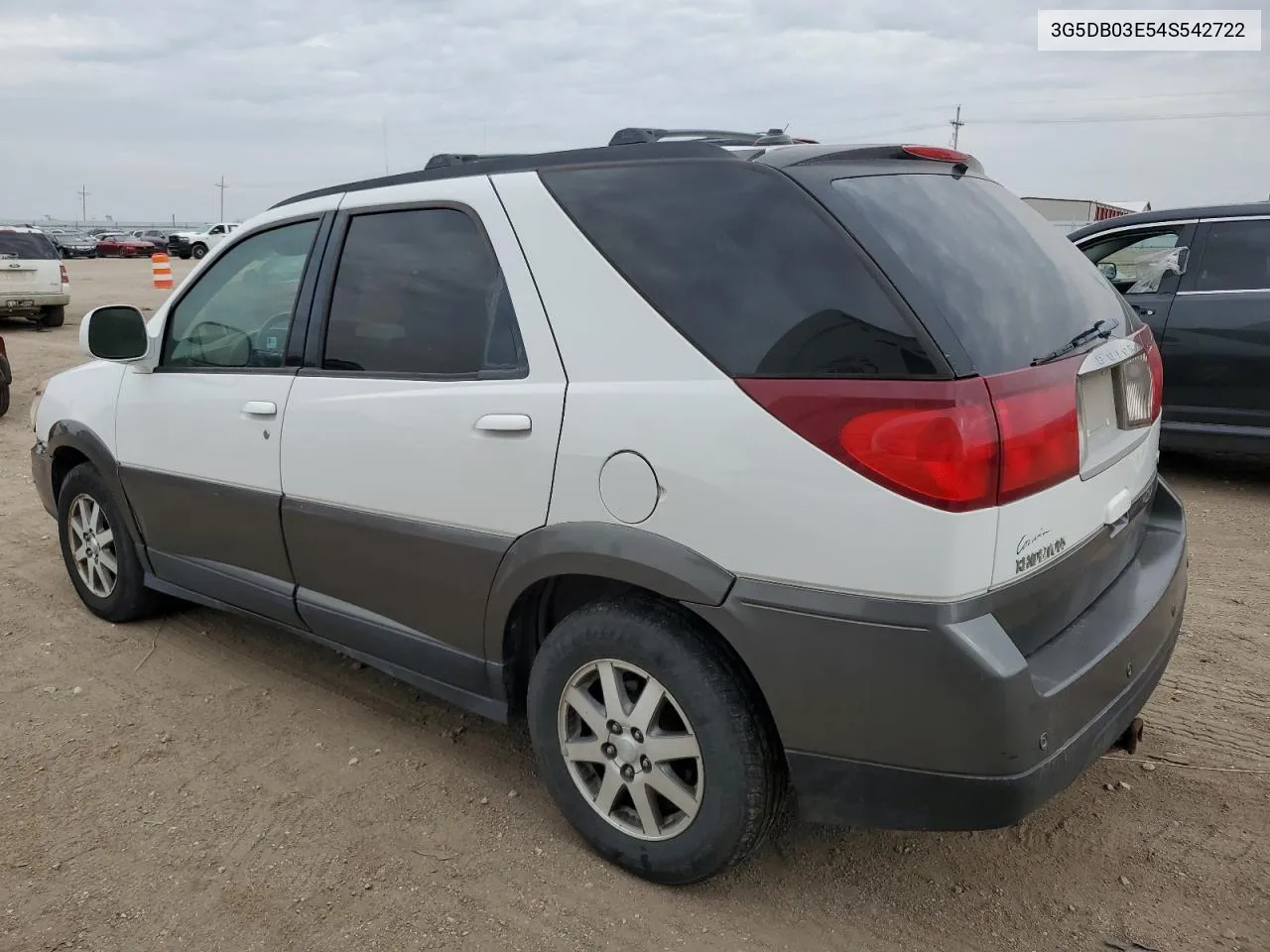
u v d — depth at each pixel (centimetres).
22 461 770
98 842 288
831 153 251
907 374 208
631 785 260
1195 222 654
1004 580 215
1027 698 210
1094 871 271
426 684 314
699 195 246
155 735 349
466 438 276
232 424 350
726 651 241
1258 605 454
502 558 273
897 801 222
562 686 269
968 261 238
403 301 302
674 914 256
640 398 242
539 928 251
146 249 5331
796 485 219
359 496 309
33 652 418
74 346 1483
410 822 296
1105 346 255
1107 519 257
